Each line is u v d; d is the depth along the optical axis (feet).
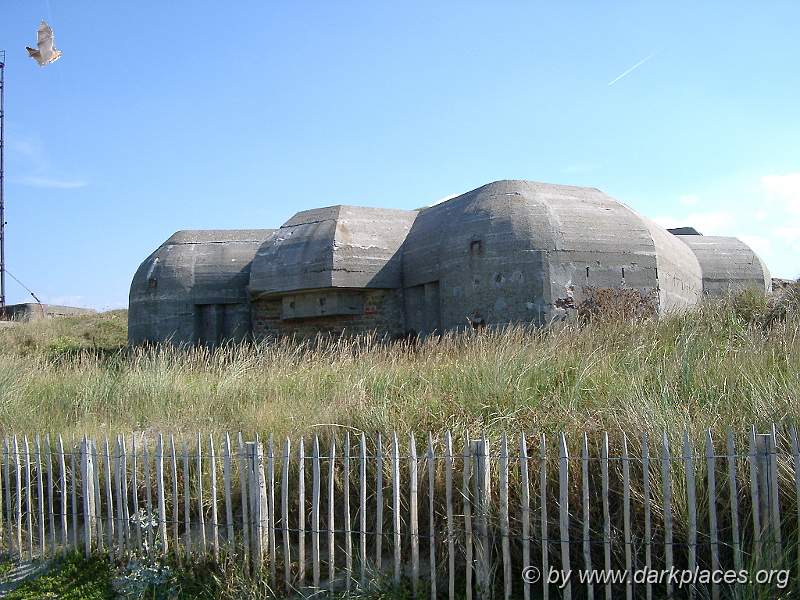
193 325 62.80
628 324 34.86
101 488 23.90
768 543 15.98
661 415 19.67
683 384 23.76
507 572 16.96
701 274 61.82
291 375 33.14
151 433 26.81
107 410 31.65
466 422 22.17
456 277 49.78
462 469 19.43
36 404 32.71
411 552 18.17
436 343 36.96
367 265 54.85
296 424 24.48
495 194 51.19
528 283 46.75
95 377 36.40
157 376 34.47
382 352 36.42
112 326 86.07
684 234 73.15
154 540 20.57
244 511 19.29
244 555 19.26
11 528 22.97
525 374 25.71
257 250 60.95
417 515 18.70
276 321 60.85
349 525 18.51
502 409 23.18
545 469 17.21
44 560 21.90
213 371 36.47
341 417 23.86
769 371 23.52
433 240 52.80
